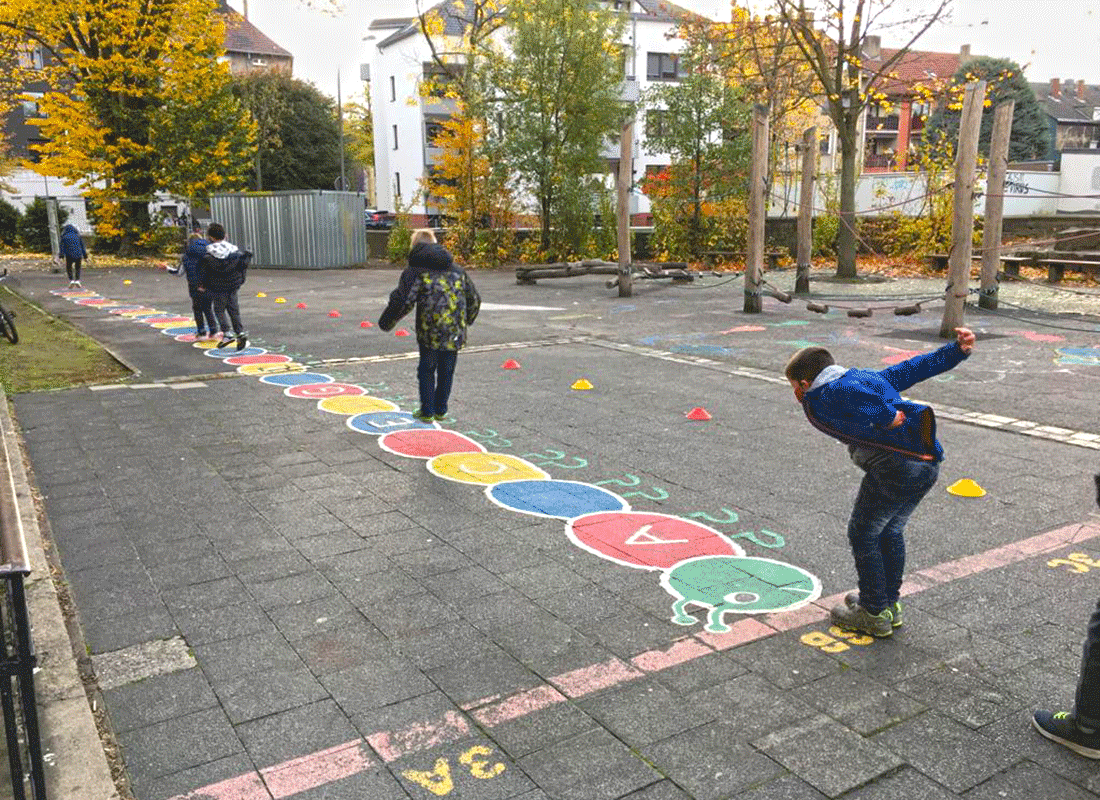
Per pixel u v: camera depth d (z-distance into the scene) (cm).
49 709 329
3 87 3478
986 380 920
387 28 5853
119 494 595
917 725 321
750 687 348
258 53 6494
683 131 2467
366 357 1131
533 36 2475
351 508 567
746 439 726
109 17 2720
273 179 5041
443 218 2955
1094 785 287
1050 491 583
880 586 381
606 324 1401
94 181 2984
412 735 320
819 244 2589
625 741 313
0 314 1202
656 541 508
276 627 405
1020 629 394
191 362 1097
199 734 322
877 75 2070
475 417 808
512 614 417
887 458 361
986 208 1410
